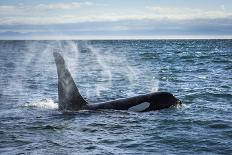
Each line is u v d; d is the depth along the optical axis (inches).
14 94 1286.9
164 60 3297.2
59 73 960.9
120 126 805.2
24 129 780.0
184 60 3243.1
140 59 3518.7
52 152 634.2
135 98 975.0
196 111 946.1
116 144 679.1
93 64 2979.8
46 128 788.0
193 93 1238.9
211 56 3806.6
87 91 1354.6
